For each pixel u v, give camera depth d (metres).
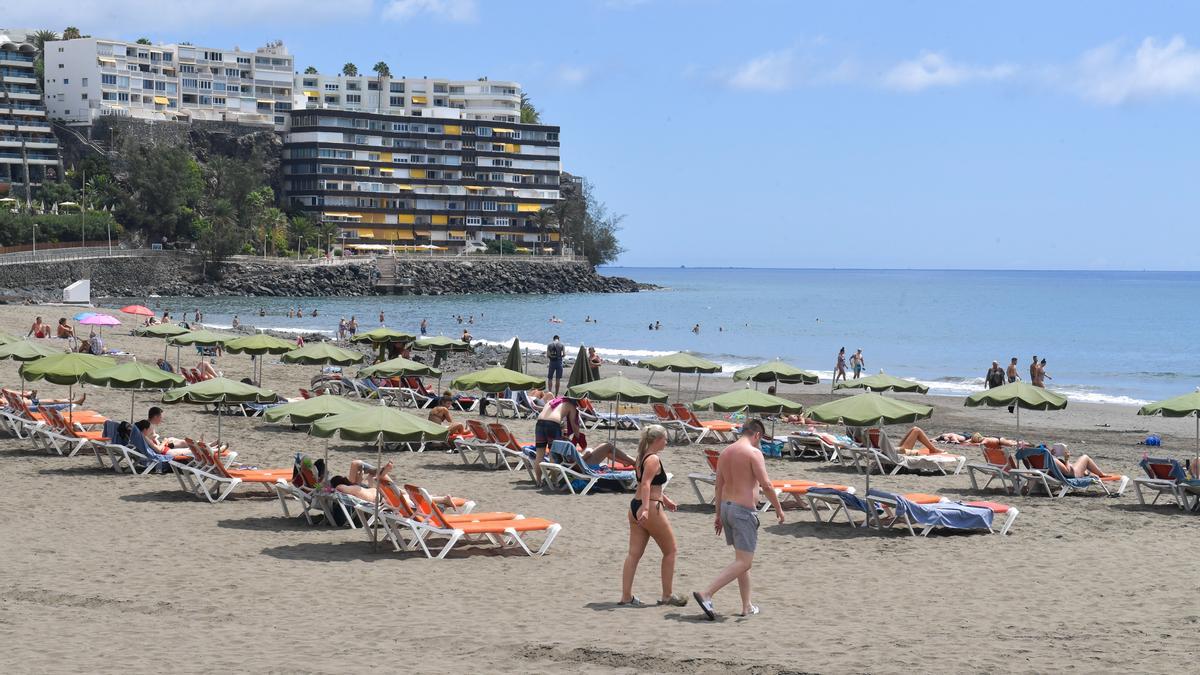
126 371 18.98
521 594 11.17
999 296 187.75
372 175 180.00
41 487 17.25
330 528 14.62
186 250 151.38
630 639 9.28
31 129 155.25
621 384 23.70
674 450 24.47
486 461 21.09
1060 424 34.84
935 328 101.69
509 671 8.31
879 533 15.09
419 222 184.50
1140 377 58.28
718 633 9.51
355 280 162.00
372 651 8.88
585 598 10.99
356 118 178.75
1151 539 14.99
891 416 18.09
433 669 8.34
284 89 195.62
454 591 11.29
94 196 152.25
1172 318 118.25
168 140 169.75
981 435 29.42
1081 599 11.21
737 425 26.91
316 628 9.68
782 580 12.12
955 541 14.62
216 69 189.25
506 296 168.50
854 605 10.83
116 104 171.38
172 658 8.55
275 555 12.97
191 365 44.44
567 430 19.64
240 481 16.27
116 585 11.29
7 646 8.81
